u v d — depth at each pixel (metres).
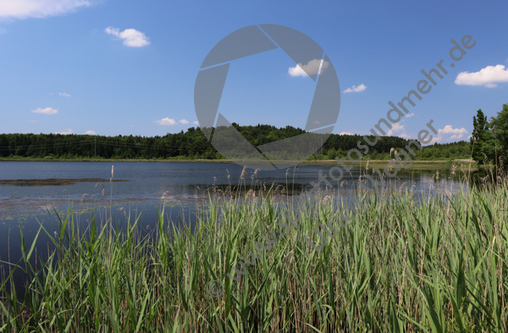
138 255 3.99
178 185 21.05
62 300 2.93
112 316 2.46
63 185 21.45
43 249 6.15
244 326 2.88
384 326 2.48
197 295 2.94
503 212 3.27
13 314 2.63
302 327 3.01
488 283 2.36
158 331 2.63
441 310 2.07
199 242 3.58
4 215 10.02
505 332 2.24
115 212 9.76
